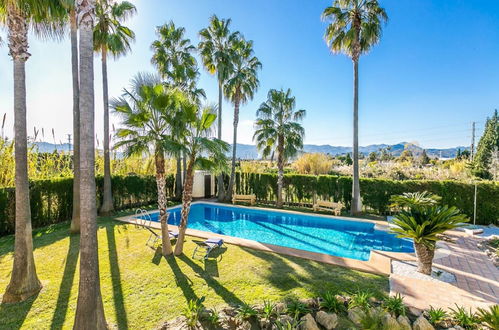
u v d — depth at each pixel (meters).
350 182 12.05
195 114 5.46
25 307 3.78
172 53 14.44
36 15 4.62
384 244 8.16
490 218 9.41
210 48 13.56
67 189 9.59
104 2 9.24
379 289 4.33
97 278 2.87
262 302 3.88
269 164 19.55
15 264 4.04
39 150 11.46
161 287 4.41
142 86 5.23
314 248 7.77
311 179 13.14
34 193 8.41
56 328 3.29
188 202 6.02
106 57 9.99
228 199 14.72
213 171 5.83
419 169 19.05
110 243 6.83
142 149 5.37
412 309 3.70
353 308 3.68
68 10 5.08
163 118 5.29
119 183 11.67
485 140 29.77
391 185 11.05
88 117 2.75
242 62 14.02
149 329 3.25
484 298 4.07
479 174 16.48
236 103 14.43
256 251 6.41
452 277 4.90
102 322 2.94
